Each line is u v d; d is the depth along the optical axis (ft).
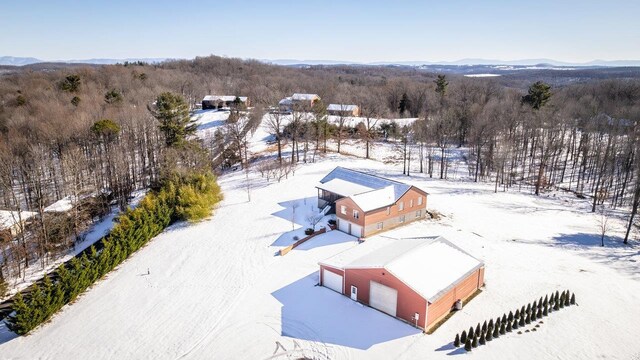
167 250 147.43
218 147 284.61
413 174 248.32
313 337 98.84
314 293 117.80
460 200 200.64
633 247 148.15
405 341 95.86
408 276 103.91
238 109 331.98
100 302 116.88
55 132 246.47
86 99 340.18
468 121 320.09
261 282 124.16
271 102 365.61
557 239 155.12
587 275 126.11
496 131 277.44
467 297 113.60
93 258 128.67
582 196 219.00
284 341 97.86
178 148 218.79
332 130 320.09
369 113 344.08
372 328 101.24
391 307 105.81
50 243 157.38
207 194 177.68
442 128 298.76
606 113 327.88
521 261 135.13
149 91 396.16
